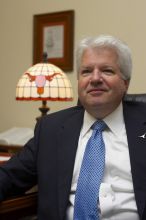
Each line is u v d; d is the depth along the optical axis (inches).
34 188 59.4
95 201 50.8
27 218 64.6
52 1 111.3
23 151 59.4
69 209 52.9
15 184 56.6
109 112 55.1
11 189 56.1
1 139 98.6
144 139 53.5
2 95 122.8
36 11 114.5
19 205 55.2
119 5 100.2
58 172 54.2
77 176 53.7
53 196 53.5
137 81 97.9
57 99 80.4
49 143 56.9
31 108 116.2
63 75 83.5
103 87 52.6
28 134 102.8
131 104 58.3
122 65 53.5
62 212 52.1
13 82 120.0
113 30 101.4
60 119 59.1
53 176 54.3
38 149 57.7
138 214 50.6
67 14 107.8
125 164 52.6
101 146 53.9
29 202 56.6
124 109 57.1
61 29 109.2
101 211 50.8
